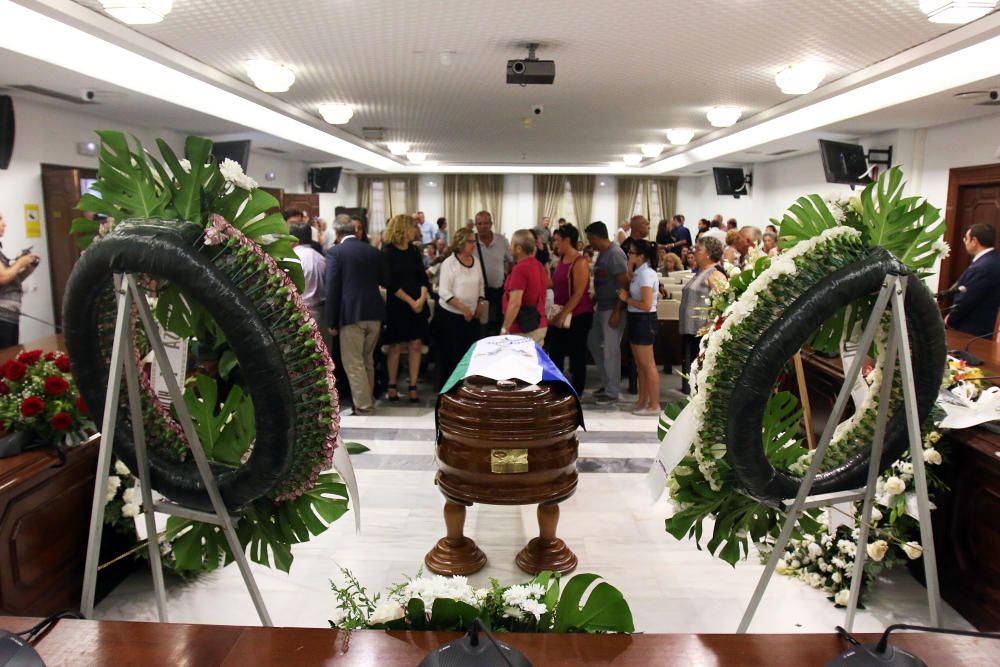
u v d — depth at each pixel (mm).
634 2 3809
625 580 2771
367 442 4449
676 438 1664
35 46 4742
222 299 1344
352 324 5094
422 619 1342
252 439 1751
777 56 5027
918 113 6957
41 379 2367
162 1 3732
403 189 15992
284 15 4109
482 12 4008
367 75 5789
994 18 4109
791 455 1978
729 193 12328
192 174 1446
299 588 2686
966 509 2506
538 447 2637
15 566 2146
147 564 2811
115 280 1414
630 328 5250
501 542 3088
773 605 2598
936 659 1126
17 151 6285
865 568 2592
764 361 1488
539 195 15938
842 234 1590
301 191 13195
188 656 1131
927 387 1743
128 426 1613
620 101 6906
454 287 5348
